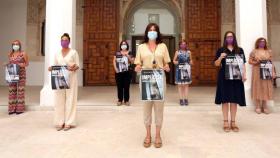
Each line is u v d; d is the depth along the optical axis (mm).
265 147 4059
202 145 4180
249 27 7277
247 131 5020
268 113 6746
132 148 4047
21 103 6867
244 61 4906
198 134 4820
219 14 14688
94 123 5723
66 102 5250
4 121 5941
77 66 5230
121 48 7422
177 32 15367
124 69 7324
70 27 7656
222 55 4801
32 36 14773
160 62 4082
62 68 5055
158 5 15547
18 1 14812
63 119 5234
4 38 14820
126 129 5203
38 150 3939
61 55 5172
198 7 14766
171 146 4141
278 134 4793
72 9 7781
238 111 7043
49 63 7348
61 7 7414
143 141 4410
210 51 14688
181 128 5262
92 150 3951
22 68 6844
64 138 4578
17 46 6750
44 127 5383
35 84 14727
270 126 5410
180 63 7504
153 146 4145
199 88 12789
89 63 14805
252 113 6805
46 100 7277
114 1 14859
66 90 5230
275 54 14438
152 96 3932
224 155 3717
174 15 15539
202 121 5898
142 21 15625
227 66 4816
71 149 3992
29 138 4570
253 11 7289
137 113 6875
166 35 15570
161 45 4141
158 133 4133
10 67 6648
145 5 15523
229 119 5820
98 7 14875
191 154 3766
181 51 7543
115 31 14844
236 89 4906
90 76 14789
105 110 7246
